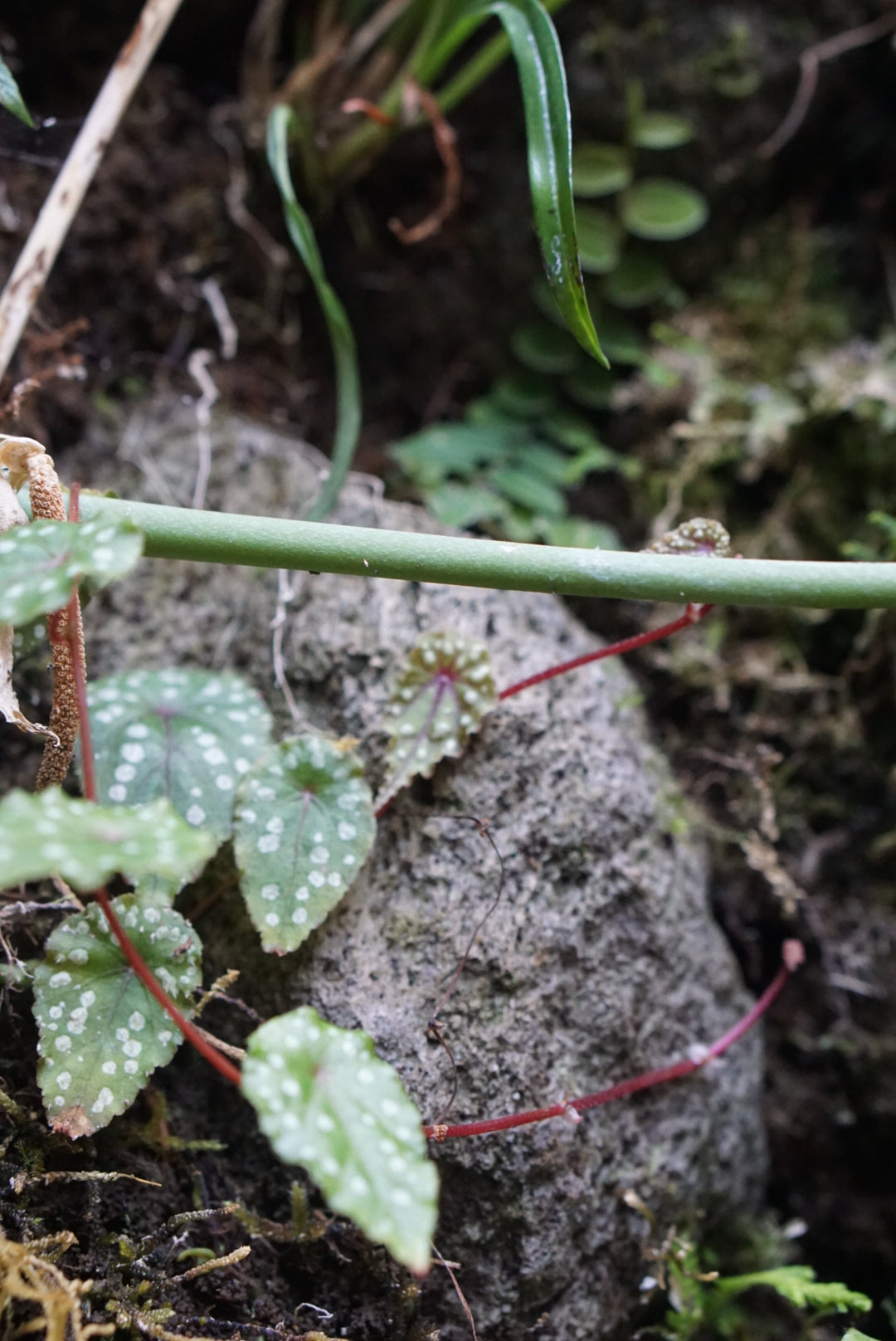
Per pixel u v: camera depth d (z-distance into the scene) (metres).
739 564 0.38
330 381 0.55
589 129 0.56
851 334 0.56
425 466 0.52
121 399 0.50
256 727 0.41
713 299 0.57
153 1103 0.40
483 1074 0.40
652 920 0.43
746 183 0.57
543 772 0.42
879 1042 0.48
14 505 0.37
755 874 0.50
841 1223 0.48
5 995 0.39
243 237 0.53
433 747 0.41
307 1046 0.34
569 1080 0.41
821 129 0.57
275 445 0.49
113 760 0.40
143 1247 0.37
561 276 0.39
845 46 0.55
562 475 0.54
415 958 0.40
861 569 0.38
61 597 0.33
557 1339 0.40
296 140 0.52
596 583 0.38
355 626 0.44
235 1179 0.40
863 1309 0.41
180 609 0.45
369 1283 0.39
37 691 0.44
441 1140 0.38
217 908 0.41
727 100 0.55
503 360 0.57
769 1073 0.49
